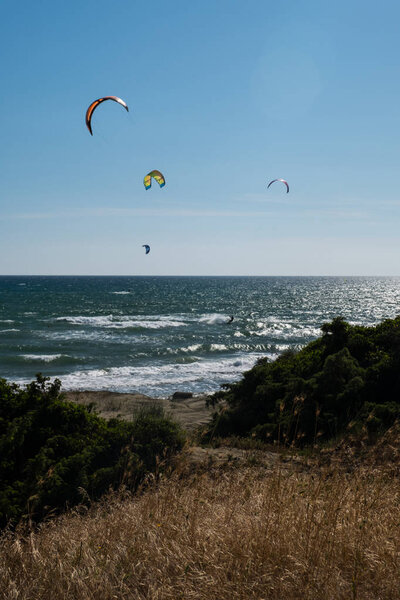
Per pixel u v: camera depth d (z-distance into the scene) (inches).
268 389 488.1
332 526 145.3
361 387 415.2
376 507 168.4
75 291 6023.6
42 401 349.4
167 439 335.0
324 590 118.3
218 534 151.4
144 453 317.4
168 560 137.7
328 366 445.4
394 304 4446.4
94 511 230.8
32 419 327.3
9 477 292.0
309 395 423.8
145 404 796.6
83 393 917.2
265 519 156.2
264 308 3865.7
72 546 161.3
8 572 146.5
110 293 5654.5
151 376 1206.9
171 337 1973.4
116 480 283.7
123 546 154.8
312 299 5123.0
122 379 1167.6
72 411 345.1
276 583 121.6
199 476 238.2
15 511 245.3
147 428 343.6
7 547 175.5
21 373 1238.9
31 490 262.1
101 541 163.9
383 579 121.8
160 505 194.2
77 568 140.0
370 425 335.6
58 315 2940.5
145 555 147.1
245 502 186.7
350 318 3036.4
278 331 2265.0
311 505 160.9
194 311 3472.0
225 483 220.1
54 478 269.4
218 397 562.6
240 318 2972.4
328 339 549.3
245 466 276.8
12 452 303.6
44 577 140.0
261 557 133.7
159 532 159.8
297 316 3189.0
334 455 259.4
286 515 159.9
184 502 189.5
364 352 516.4
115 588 128.9
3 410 343.0
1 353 1521.9
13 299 4293.8
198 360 1457.9
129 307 3708.2
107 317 2817.4
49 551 162.1
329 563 129.3
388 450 242.2
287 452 302.8
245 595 117.2
